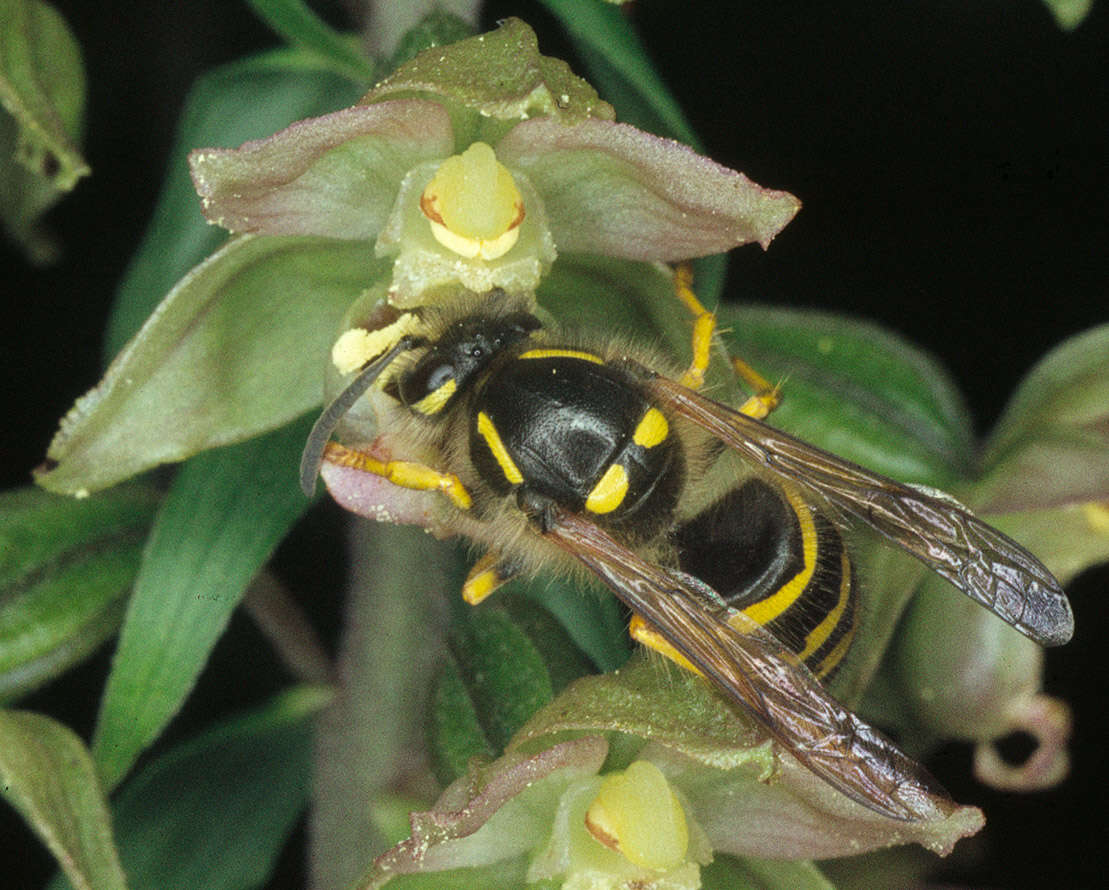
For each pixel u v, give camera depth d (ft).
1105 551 0.46
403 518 0.42
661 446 0.41
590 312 0.43
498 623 0.43
